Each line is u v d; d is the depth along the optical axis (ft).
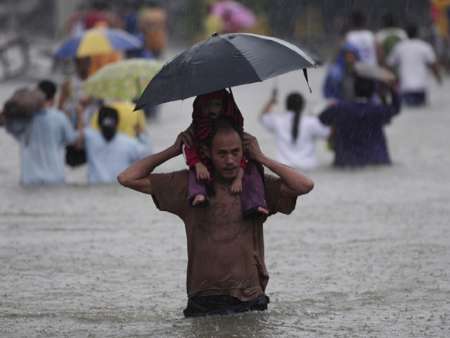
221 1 311.88
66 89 125.39
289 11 310.65
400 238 83.15
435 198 102.99
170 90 52.47
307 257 76.43
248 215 54.85
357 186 111.65
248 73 51.62
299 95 126.82
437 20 231.30
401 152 137.59
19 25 374.22
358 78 126.62
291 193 55.06
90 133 117.08
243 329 54.95
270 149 139.85
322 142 152.66
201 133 54.49
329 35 306.55
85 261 76.02
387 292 65.05
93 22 189.16
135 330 56.65
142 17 232.53
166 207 55.42
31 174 115.96
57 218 95.04
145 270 72.95
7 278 70.74
